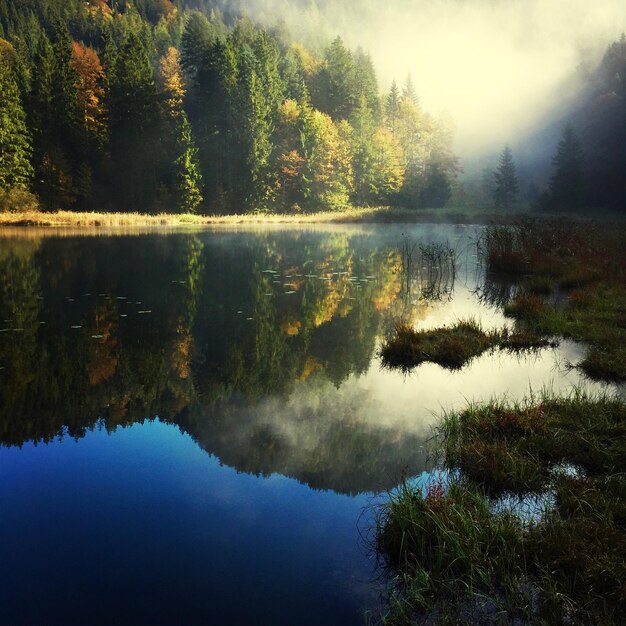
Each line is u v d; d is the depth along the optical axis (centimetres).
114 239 2759
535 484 392
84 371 721
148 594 288
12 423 547
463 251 2295
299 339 893
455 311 1080
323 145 6238
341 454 460
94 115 5588
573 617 267
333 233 3600
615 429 461
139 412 579
